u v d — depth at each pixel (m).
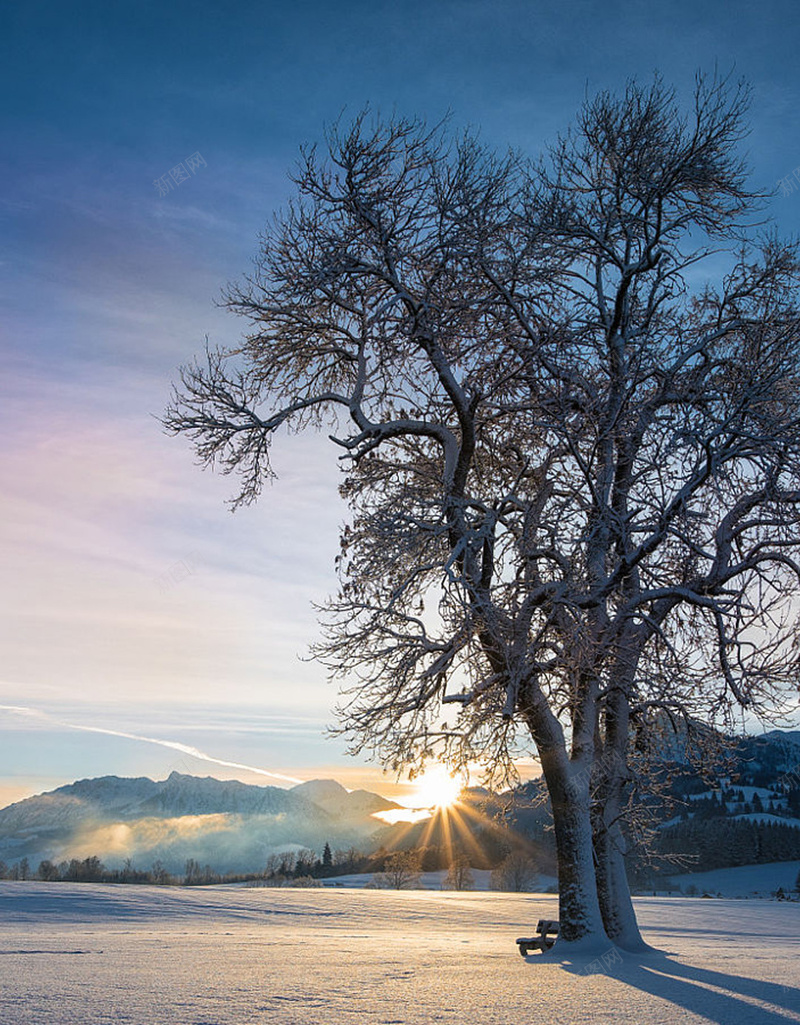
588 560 19.17
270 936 27.95
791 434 19.69
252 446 22.00
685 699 19.73
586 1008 11.05
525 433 22.03
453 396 21.03
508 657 18.44
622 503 20.97
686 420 18.94
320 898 56.75
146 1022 9.24
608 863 21.50
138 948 20.72
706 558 19.27
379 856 198.88
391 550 20.06
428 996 11.98
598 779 21.53
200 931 30.09
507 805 23.06
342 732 20.72
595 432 20.59
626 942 21.03
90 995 11.32
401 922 41.91
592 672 19.19
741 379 20.31
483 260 20.53
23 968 14.94
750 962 20.20
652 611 21.17
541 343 20.55
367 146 20.44
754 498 20.08
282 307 21.64
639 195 22.03
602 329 22.73
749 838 165.25
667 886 128.88
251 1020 9.55
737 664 19.05
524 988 13.11
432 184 20.59
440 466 23.58
